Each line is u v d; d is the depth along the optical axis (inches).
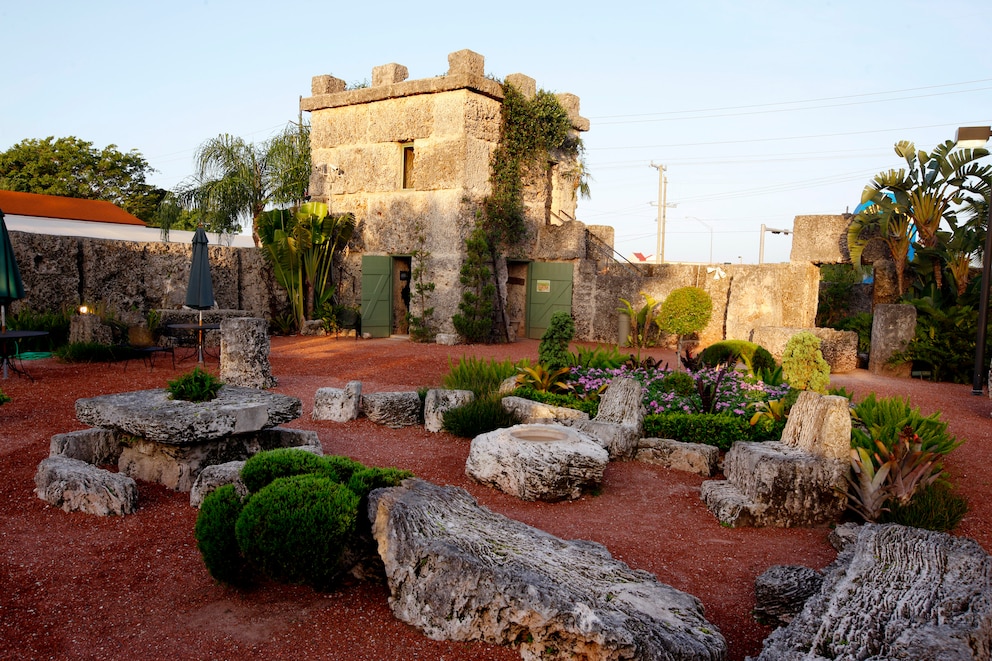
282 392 394.9
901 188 612.1
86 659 133.3
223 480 205.9
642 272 711.1
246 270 703.7
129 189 1419.8
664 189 1332.4
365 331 689.6
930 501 219.9
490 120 665.6
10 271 398.0
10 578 165.5
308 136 918.4
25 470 237.9
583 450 242.1
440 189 654.5
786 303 631.2
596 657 127.9
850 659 116.3
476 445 256.2
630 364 408.8
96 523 199.2
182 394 242.1
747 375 380.8
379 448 293.1
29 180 1315.2
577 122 770.8
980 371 454.0
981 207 599.2
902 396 437.7
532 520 220.1
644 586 156.9
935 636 115.5
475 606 139.8
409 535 150.3
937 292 600.4
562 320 370.3
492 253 672.4
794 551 202.8
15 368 396.2
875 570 143.9
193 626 145.9
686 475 274.1
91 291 572.1
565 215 776.3
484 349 618.2
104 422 234.7
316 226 702.5
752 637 154.6
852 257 607.5
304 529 150.0
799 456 226.1
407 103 673.0
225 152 874.1
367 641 141.3
